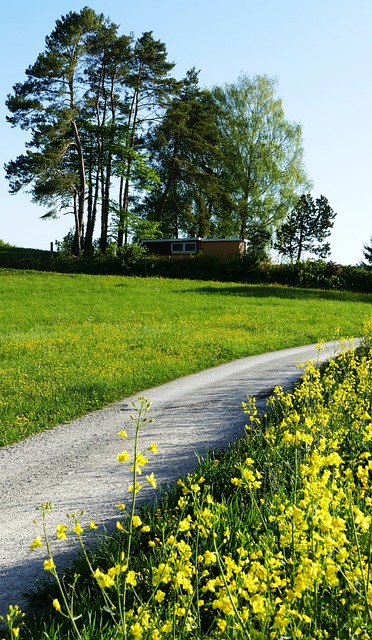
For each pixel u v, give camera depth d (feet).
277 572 9.81
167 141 199.11
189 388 46.60
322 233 271.08
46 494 25.12
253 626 9.84
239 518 17.13
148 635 9.81
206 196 205.67
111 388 45.06
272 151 202.80
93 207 193.26
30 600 16.35
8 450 32.17
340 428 23.62
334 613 10.31
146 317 93.81
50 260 176.45
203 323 88.79
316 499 10.64
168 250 188.65
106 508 22.66
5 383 46.09
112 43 170.50
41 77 156.46
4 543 20.51
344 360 42.32
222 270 166.09
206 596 14.44
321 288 158.61
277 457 22.26
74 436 34.14
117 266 169.89
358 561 10.06
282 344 72.28
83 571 16.89
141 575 15.64
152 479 10.28
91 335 73.97
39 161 152.66
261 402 39.68
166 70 180.96
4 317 91.15
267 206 200.95
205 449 29.27
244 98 202.80
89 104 175.32
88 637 12.64
